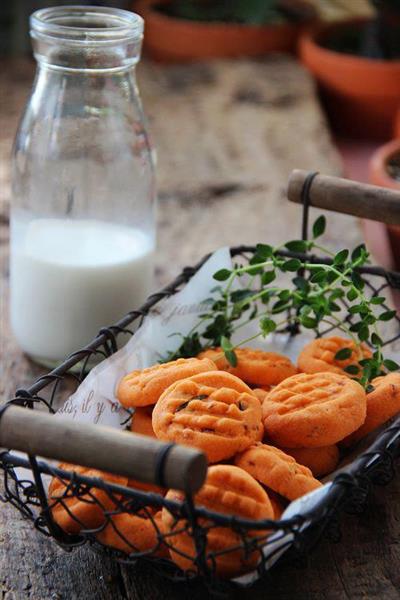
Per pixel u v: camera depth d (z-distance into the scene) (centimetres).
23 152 73
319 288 67
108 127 73
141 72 129
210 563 53
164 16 138
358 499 58
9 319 80
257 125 115
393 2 126
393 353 67
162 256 88
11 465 56
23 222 73
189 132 112
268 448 57
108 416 62
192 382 58
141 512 56
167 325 67
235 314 68
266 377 64
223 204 97
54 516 56
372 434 61
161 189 99
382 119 128
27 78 124
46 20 72
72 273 72
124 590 57
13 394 72
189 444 56
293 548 55
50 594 57
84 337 73
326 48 133
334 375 61
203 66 131
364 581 57
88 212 74
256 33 133
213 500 53
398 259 92
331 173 104
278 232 92
